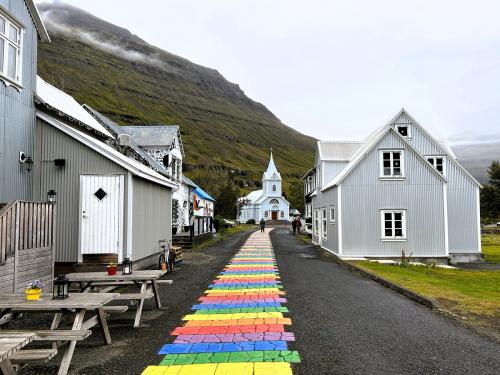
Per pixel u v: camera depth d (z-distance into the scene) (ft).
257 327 23.65
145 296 24.30
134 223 42.57
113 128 81.51
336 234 67.05
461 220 73.10
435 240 65.10
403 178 65.72
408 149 66.08
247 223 272.10
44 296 20.67
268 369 17.15
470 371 17.06
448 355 18.95
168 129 94.58
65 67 530.27
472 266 67.36
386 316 26.30
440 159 74.23
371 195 65.62
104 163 40.75
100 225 40.57
